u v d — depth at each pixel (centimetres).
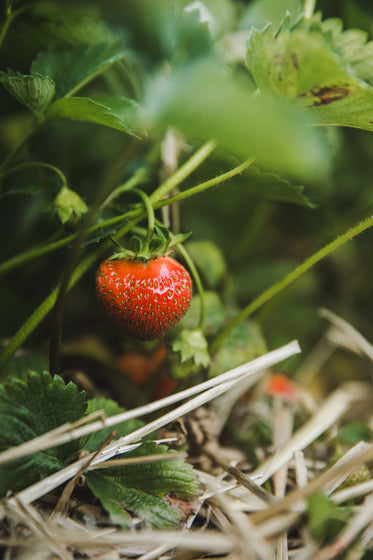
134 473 22
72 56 25
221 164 26
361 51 23
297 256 40
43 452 22
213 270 31
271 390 30
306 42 20
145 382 30
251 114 16
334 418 28
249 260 38
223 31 29
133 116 23
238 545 20
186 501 22
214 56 26
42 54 25
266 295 26
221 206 36
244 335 28
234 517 20
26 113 30
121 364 31
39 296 33
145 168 29
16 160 29
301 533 22
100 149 34
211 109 16
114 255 24
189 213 35
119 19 28
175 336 27
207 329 28
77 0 27
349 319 37
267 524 20
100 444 23
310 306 38
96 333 34
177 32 27
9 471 21
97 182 30
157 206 24
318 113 22
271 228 39
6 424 21
